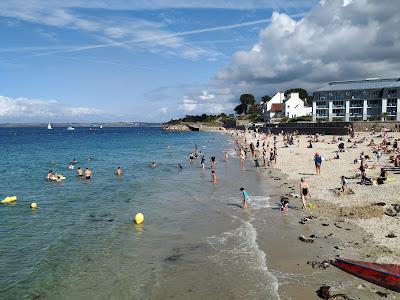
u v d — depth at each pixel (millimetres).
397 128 87062
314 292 14219
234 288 14852
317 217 23484
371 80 118188
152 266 17312
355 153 54250
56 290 15094
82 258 18438
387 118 106000
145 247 19859
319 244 18891
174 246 19859
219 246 19547
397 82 111688
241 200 29656
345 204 25781
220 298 14156
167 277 16094
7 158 71000
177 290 14914
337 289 14281
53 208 28906
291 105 150000
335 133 92500
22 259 18344
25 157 73062
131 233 22312
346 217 22969
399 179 32062
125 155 75312
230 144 102500
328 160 48844
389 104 108062
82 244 20469
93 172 49500
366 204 25203
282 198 26625
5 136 191875
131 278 16125
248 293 14383
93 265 17562
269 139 99062
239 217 24688
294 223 22641
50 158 70438
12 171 51594
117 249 19641
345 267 15992
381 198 26234
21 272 16812
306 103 169125
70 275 16469
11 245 20359
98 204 30078
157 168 52844
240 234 21234
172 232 22250
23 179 43938
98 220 25281
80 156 74062
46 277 16250
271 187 34500
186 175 45250
